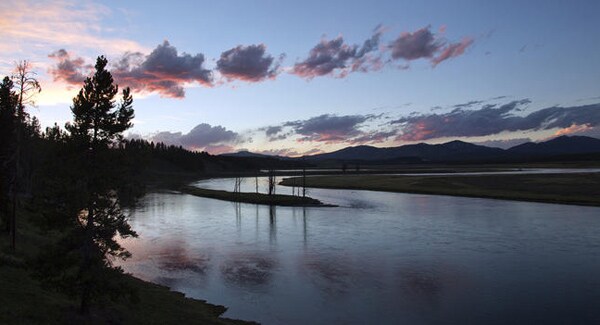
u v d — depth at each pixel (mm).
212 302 38469
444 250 56781
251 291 41469
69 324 24859
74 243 25000
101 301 27531
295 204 115938
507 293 39562
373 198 130000
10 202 43781
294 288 42219
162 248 60531
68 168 24547
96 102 25750
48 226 24984
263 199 123000
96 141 25844
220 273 47625
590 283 41938
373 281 43938
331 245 61531
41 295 28750
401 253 55562
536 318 33719
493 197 120938
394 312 35656
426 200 120125
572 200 106250
